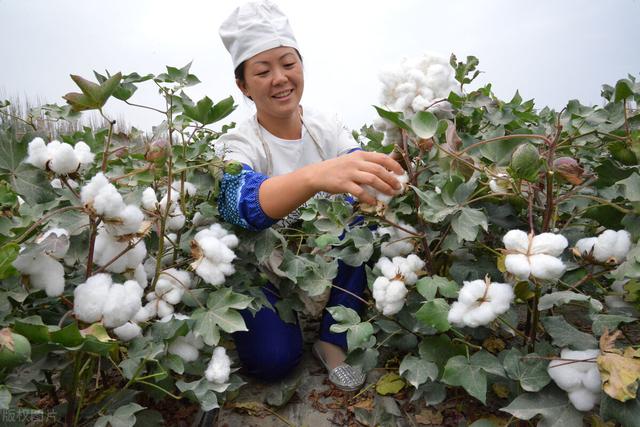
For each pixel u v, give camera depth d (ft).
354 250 4.59
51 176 3.41
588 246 3.33
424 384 3.99
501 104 5.77
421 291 3.74
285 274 5.16
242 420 4.86
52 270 3.11
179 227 4.70
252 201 4.73
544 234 3.02
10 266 2.72
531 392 3.17
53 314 3.66
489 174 3.72
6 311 3.05
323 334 5.68
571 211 4.33
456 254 4.44
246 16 5.90
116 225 3.28
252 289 4.88
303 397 5.23
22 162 3.29
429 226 4.43
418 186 4.68
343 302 5.68
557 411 3.03
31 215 3.65
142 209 4.01
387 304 4.05
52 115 6.70
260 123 6.53
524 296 3.44
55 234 3.07
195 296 4.25
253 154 6.12
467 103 5.49
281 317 5.41
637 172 3.47
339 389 5.28
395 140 5.25
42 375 3.49
